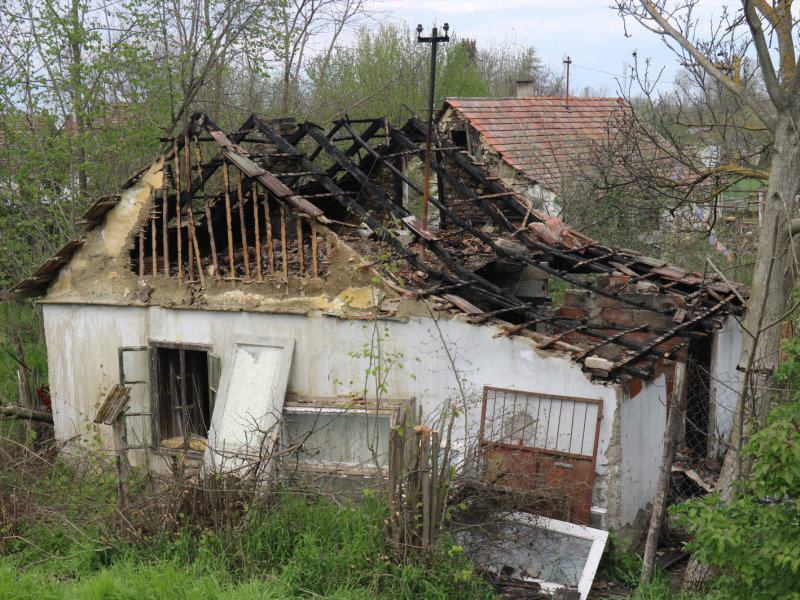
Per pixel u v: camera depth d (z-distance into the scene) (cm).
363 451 916
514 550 774
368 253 966
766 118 704
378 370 861
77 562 766
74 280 1115
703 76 1002
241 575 731
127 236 1059
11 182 1494
